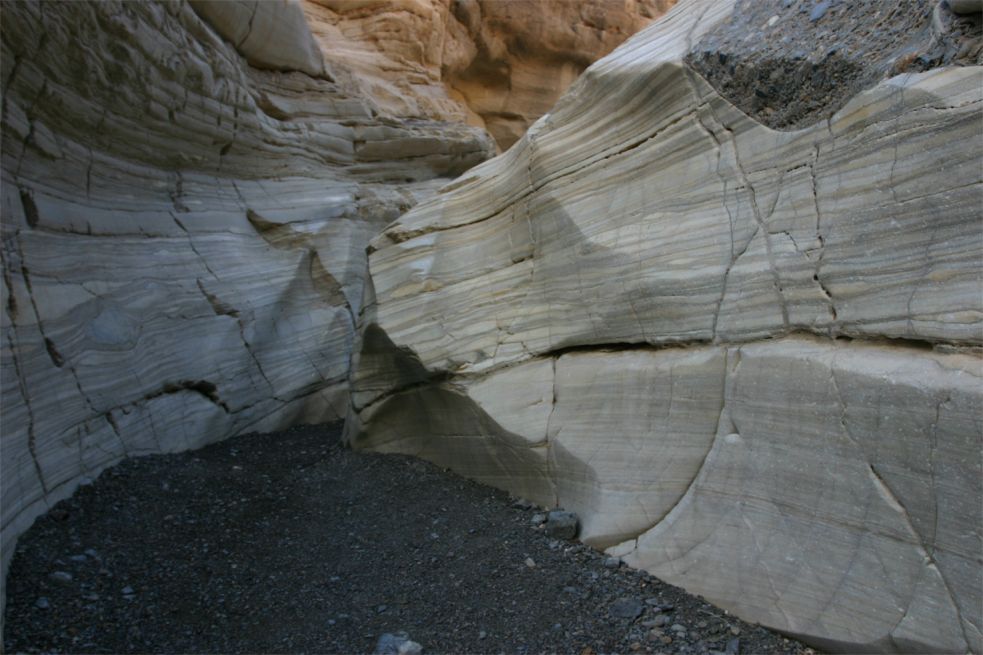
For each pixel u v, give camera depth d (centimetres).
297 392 612
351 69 820
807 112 254
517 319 384
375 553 327
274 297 595
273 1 600
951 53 212
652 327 311
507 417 369
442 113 916
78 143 416
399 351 430
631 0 1312
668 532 287
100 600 279
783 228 258
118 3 409
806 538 236
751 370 261
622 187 328
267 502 395
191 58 489
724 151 283
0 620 240
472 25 1156
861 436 221
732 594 258
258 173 615
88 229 421
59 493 357
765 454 253
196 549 331
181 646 254
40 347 356
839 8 265
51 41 365
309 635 261
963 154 203
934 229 210
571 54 1288
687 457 285
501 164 414
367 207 706
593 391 333
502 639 254
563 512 335
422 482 411
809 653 233
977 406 191
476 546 326
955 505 196
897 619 208
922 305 212
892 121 222
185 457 461
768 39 277
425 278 431
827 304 242
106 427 413
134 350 444
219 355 529
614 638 249
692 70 294
